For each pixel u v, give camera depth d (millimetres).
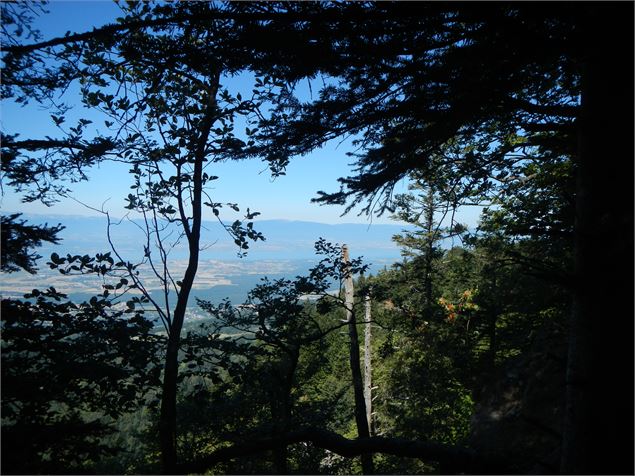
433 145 3475
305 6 2658
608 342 2502
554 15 2324
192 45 2998
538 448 4508
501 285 11859
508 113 3582
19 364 4059
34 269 4410
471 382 12477
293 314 9047
